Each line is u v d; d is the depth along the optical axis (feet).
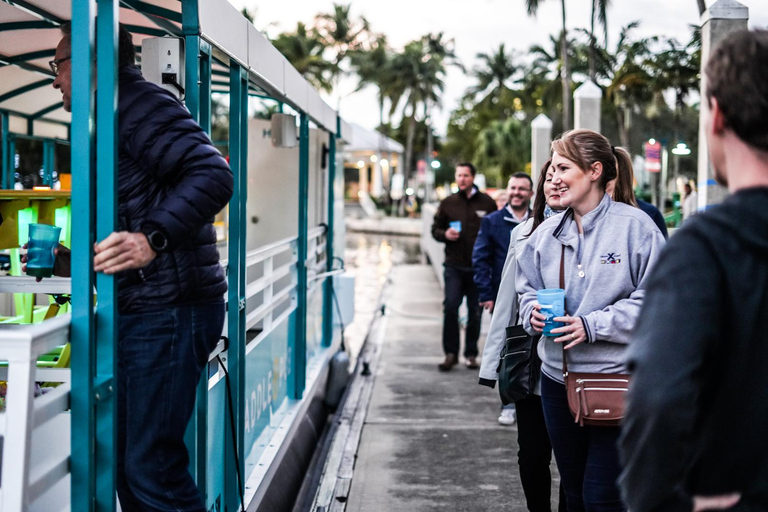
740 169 4.53
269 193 20.89
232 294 11.68
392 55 209.05
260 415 14.40
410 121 211.82
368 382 24.39
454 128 262.67
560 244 9.57
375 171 212.02
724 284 4.29
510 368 10.94
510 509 14.29
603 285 9.15
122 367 7.72
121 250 6.79
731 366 4.33
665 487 4.29
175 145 7.18
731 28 16.58
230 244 11.69
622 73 96.89
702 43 17.08
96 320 7.00
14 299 13.55
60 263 8.08
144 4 9.78
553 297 9.09
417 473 16.25
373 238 116.47
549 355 9.59
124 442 8.05
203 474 10.19
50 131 21.86
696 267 4.32
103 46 6.94
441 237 25.70
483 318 31.58
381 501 14.70
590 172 9.30
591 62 98.07
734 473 4.42
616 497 8.87
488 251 20.79
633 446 4.36
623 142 107.24
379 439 18.60
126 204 7.45
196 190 7.07
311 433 19.01
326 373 22.98
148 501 7.74
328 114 22.56
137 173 7.43
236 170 11.71
